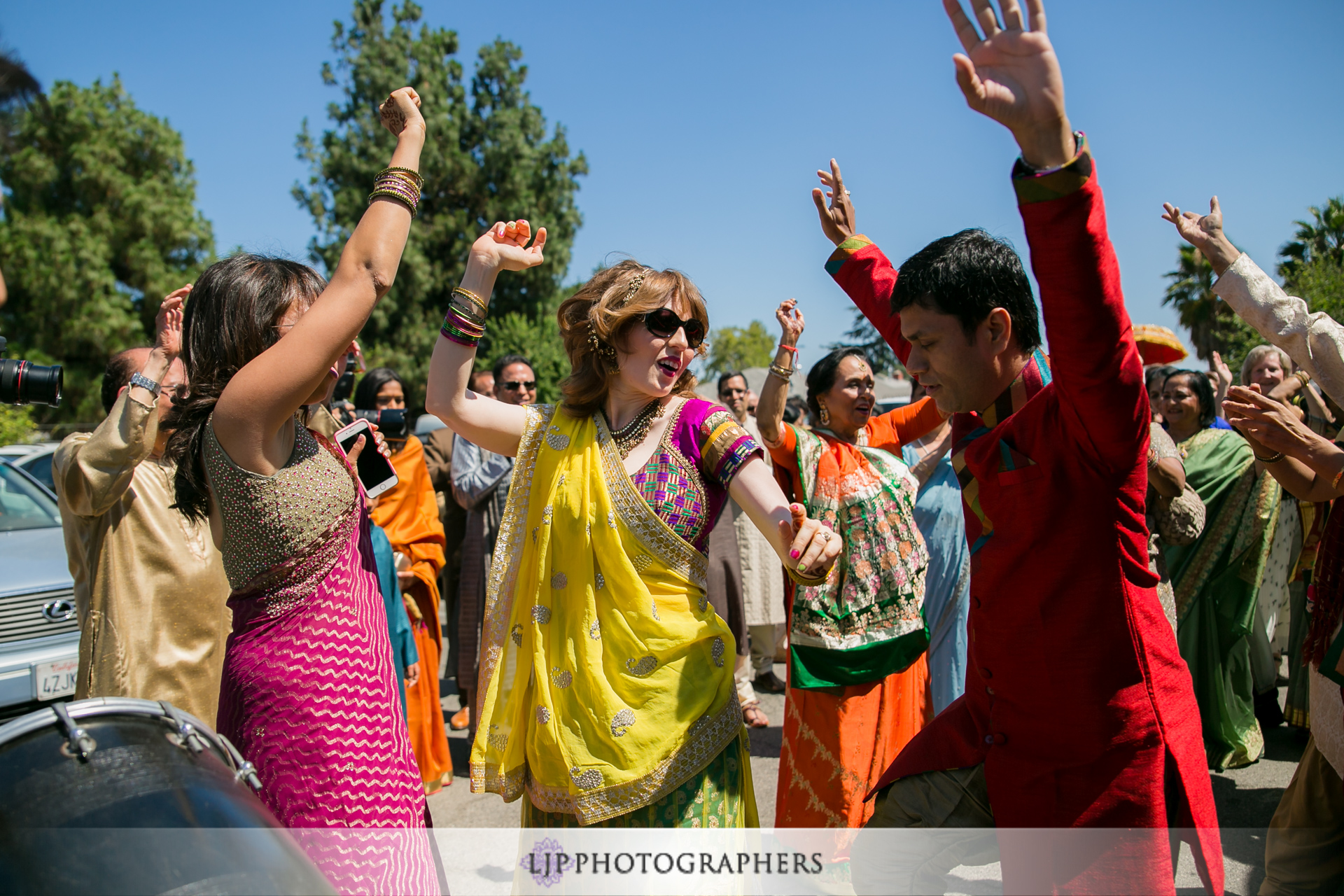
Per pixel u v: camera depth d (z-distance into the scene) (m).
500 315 33.19
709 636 1.92
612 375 2.08
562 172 35.59
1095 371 1.46
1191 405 4.71
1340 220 19.75
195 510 1.79
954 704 1.99
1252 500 4.25
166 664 2.70
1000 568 1.74
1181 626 4.36
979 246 1.75
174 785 1.31
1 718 3.84
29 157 29.44
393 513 4.29
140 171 32.25
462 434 2.13
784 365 3.30
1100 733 1.66
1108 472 1.60
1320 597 2.42
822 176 2.56
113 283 30.00
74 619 4.11
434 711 4.32
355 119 33.12
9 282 29.19
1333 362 2.25
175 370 2.76
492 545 4.88
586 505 1.93
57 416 29.06
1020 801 1.73
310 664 1.65
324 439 1.89
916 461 4.23
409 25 34.75
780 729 5.14
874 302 2.36
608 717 1.85
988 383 1.79
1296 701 4.42
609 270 2.10
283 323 1.78
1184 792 1.67
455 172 33.66
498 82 35.59
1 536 4.72
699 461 1.99
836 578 3.18
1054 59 1.35
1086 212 1.37
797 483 3.31
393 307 31.67
